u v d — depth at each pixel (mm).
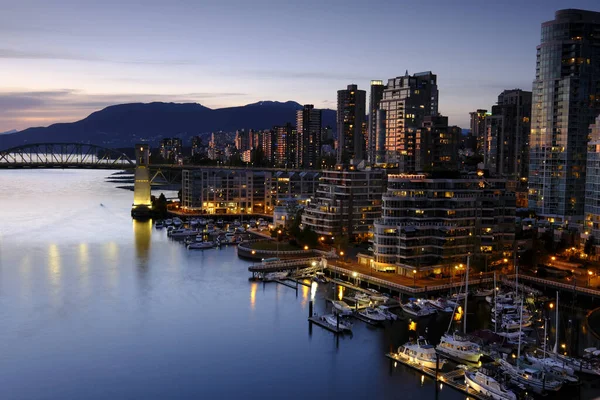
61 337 145875
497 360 128125
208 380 123062
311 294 185875
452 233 197375
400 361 131000
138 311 166750
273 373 126188
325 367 129250
